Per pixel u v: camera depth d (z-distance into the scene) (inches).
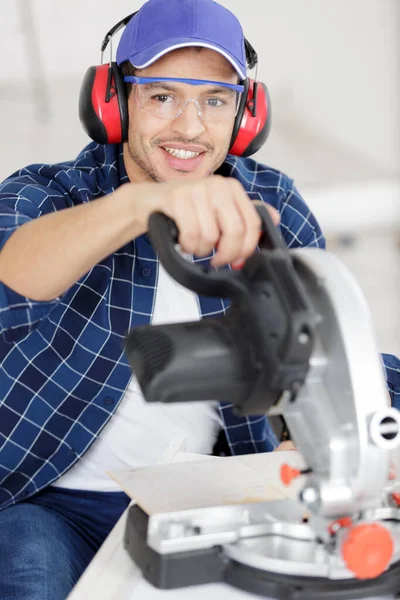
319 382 31.5
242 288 31.2
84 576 34.5
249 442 65.3
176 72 60.9
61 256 40.7
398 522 35.1
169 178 65.1
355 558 30.4
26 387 58.0
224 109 63.2
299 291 29.2
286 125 142.2
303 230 72.4
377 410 29.9
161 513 34.4
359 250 140.0
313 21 134.7
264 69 138.4
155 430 61.1
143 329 32.8
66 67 141.9
